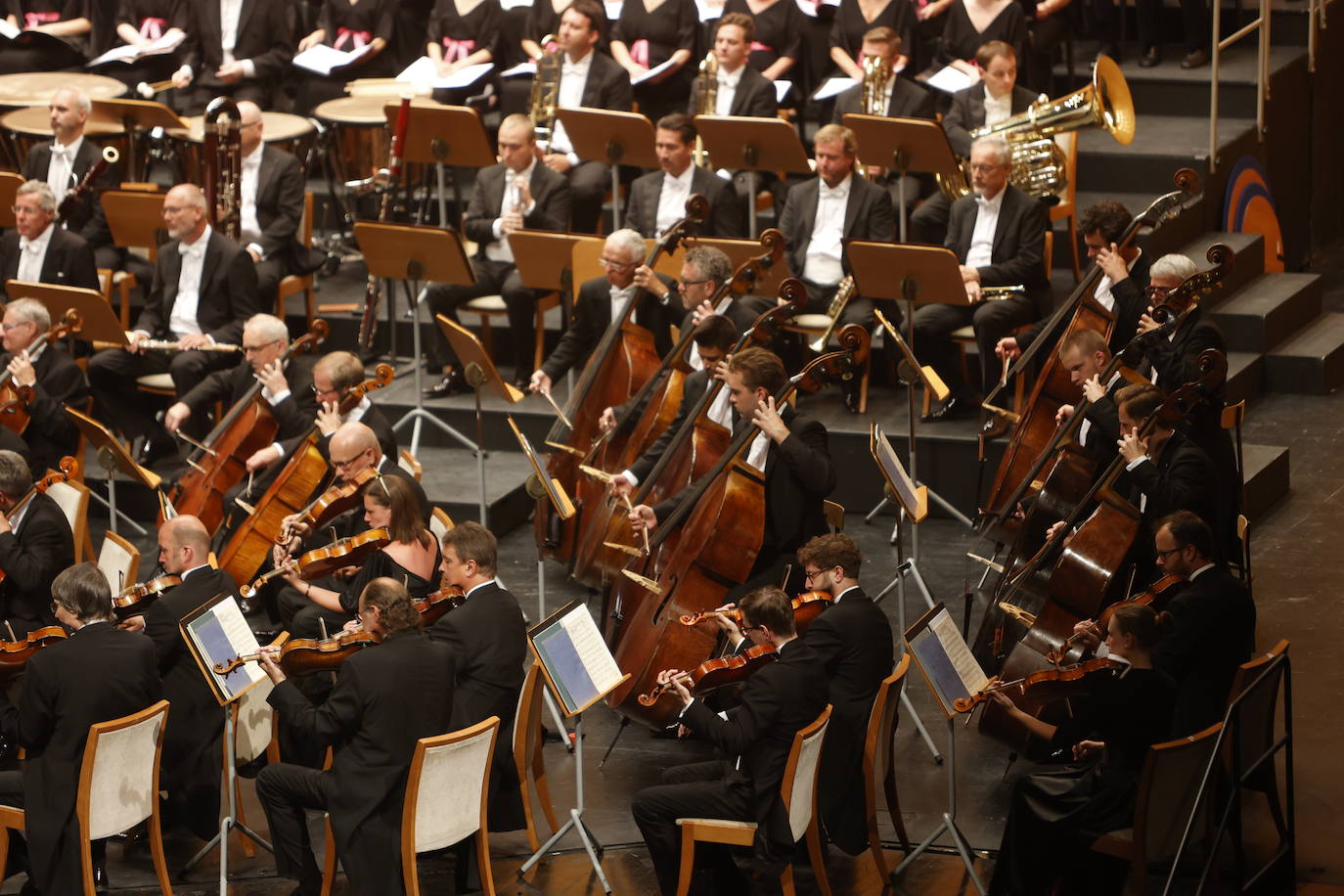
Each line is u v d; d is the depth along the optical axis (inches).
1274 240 1465.3
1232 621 789.2
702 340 941.8
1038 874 746.8
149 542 1186.6
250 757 848.3
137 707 789.9
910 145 1181.1
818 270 1218.0
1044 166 1217.4
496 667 808.3
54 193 1347.2
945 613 794.8
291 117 1438.2
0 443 1091.3
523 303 1242.6
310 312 1348.4
